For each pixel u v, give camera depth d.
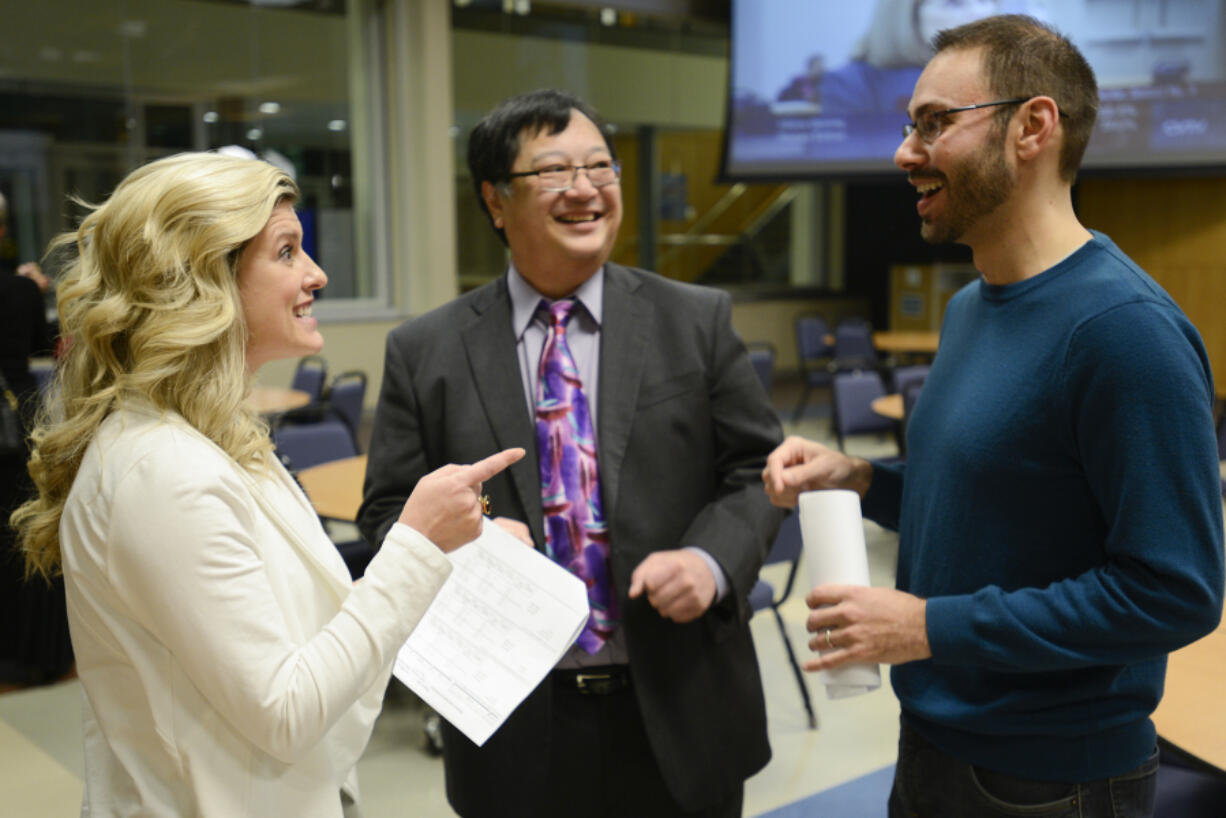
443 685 1.29
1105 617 1.01
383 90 8.55
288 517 1.13
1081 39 7.78
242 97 7.99
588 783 1.59
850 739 3.17
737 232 12.06
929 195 1.17
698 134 11.48
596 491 1.58
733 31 8.61
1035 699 1.12
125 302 1.05
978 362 1.18
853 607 1.12
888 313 12.23
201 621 0.97
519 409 1.59
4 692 3.61
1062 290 1.09
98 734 1.10
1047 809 1.13
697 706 1.58
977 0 7.99
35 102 7.21
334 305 8.50
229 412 1.07
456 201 9.74
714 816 1.64
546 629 1.31
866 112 8.41
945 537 1.18
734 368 1.65
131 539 0.98
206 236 1.04
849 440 7.86
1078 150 1.12
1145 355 1.00
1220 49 7.61
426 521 1.12
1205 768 1.28
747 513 1.58
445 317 1.68
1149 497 0.99
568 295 1.64
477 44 9.58
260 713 0.98
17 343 3.79
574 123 1.54
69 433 1.05
